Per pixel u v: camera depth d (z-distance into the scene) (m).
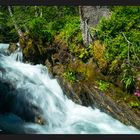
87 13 8.73
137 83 7.57
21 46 9.81
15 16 9.79
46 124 7.55
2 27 9.95
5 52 10.09
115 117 7.42
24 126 7.30
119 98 7.50
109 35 8.47
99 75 8.04
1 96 8.01
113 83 7.88
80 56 8.48
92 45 8.50
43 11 9.66
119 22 8.52
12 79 8.49
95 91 7.74
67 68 8.60
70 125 7.49
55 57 9.13
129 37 8.32
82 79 8.14
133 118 7.24
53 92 8.41
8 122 7.38
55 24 9.62
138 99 7.48
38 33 9.70
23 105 8.01
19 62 9.74
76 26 9.19
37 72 9.09
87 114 7.71
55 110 8.01
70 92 8.16
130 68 7.82
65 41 9.12
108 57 8.12
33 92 8.30
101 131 7.20
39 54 9.43
